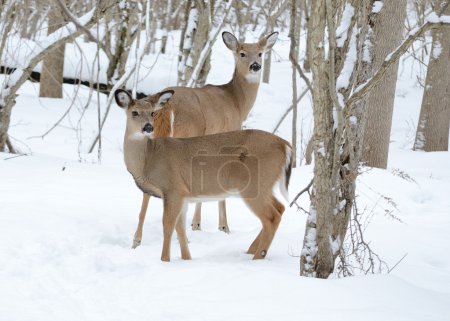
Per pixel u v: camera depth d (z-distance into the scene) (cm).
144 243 1078
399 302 702
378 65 1620
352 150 828
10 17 1695
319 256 834
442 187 1576
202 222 1266
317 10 781
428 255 1062
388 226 1229
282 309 683
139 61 1884
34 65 1633
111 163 1891
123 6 2722
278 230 1183
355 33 863
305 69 3697
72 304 723
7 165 1484
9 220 1034
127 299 748
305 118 2992
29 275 820
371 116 1902
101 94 3136
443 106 2481
